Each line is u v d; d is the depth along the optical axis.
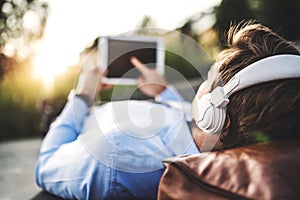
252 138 0.88
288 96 0.84
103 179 1.13
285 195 0.69
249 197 0.70
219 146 0.93
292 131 0.85
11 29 12.62
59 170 1.26
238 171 0.76
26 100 11.80
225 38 1.06
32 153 4.19
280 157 0.76
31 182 1.80
